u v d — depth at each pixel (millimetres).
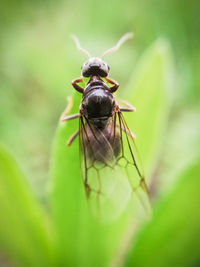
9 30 56
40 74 51
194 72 54
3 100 49
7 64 52
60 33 55
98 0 58
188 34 57
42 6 59
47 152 46
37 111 49
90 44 52
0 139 46
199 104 51
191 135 45
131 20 57
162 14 58
